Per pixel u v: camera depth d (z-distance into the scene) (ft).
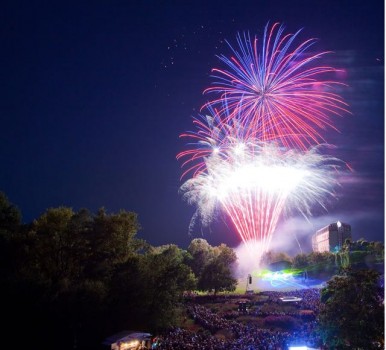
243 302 309.01
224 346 181.27
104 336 188.55
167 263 230.89
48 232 218.38
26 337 176.86
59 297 186.80
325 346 176.45
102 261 221.25
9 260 208.44
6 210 223.71
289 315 265.13
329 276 496.23
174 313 221.25
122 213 234.58
